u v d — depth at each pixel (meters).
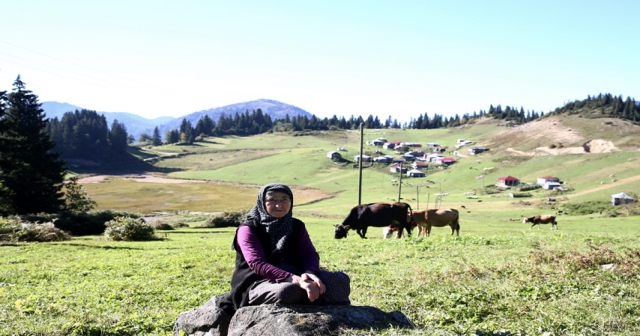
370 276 11.83
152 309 9.16
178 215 91.81
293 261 4.84
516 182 148.38
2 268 16.02
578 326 6.09
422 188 153.50
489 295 8.33
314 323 4.16
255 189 156.12
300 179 180.62
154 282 12.35
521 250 15.05
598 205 97.38
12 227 29.14
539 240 17.81
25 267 16.30
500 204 109.75
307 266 4.77
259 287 4.59
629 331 5.80
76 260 18.50
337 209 106.88
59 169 64.75
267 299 4.50
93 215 46.09
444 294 8.63
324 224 62.28
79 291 11.17
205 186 161.25
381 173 189.62
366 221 28.30
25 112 64.25
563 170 155.62
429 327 4.87
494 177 160.75
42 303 9.70
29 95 64.88
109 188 150.88
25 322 7.93
